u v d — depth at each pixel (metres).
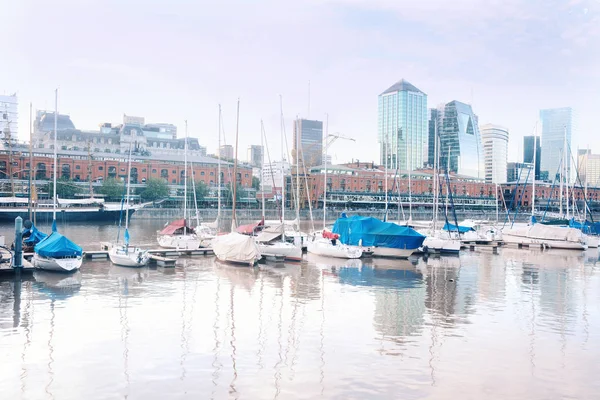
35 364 22.81
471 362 23.77
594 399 19.92
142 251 52.31
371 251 62.78
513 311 34.00
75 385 20.62
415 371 22.52
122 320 30.28
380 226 64.56
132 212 131.12
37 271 47.00
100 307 33.50
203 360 23.64
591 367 23.38
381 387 20.73
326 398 19.64
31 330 27.94
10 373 21.75
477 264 58.22
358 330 28.78
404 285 43.16
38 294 37.25
